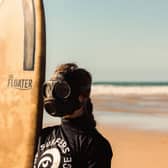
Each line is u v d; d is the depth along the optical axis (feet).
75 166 6.94
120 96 125.90
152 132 49.14
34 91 9.01
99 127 55.01
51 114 7.34
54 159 7.12
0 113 9.76
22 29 9.58
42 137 7.65
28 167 8.83
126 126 55.57
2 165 9.43
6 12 10.09
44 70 9.02
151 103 93.71
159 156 35.09
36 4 9.34
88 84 7.29
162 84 195.21
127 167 31.81
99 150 6.89
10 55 9.76
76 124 7.18
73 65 7.39
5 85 9.75
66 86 7.14
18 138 9.21
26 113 9.10
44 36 9.11
